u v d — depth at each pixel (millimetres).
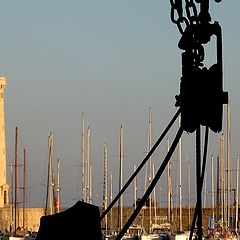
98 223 17672
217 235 152125
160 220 173875
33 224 192375
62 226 17625
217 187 175250
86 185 170500
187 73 19719
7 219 199125
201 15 19578
